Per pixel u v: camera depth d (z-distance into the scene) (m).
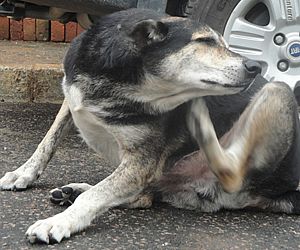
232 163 1.77
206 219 1.79
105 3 2.15
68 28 3.41
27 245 1.57
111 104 1.69
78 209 1.64
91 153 2.17
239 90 1.70
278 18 2.29
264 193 1.84
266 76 2.31
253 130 1.78
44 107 2.64
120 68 1.67
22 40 3.39
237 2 2.28
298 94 2.34
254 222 1.79
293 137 1.80
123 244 1.61
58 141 1.85
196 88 1.70
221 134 1.83
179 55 1.67
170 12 2.32
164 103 1.71
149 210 1.80
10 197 1.78
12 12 2.34
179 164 1.80
